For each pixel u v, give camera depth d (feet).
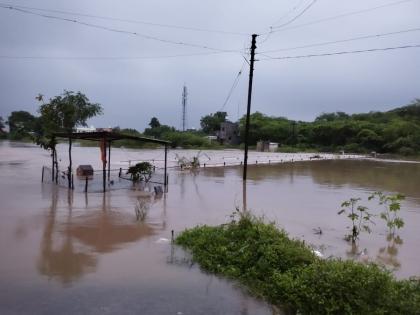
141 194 57.47
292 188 71.46
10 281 24.27
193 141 257.55
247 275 25.14
